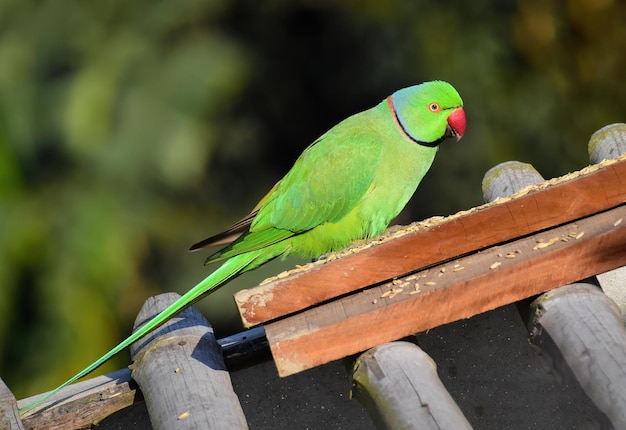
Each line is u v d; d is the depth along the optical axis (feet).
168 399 13.94
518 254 13.92
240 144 45.09
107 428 15.72
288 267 44.37
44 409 15.10
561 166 43.98
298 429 15.94
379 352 13.53
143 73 41.68
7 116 40.86
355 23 44.83
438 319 13.78
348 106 45.98
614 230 13.93
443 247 13.87
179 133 41.16
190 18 42.96
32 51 41.50
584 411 16.16
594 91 43.93
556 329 13.52
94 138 40.75
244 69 43.39
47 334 39.68
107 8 42.34
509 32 44.11
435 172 43.80
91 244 40.75
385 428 12.67
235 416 13.73
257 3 44.57
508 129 43.65
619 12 43.73
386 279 13.82
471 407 16.17
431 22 44.19
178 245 43.19
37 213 40.78
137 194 42.11
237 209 45.09
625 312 16.74
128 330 41.24
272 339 13.52
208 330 15.64
